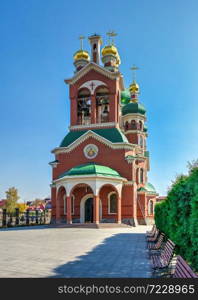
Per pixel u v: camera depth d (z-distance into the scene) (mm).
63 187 35500
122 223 35312
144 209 42406
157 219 21125
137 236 22172
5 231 27516
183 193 9711
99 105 41312
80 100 41906
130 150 38031
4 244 17438
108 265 10938
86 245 16828
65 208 37406
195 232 7930
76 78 41250
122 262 11531
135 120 49094
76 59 44688
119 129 39969
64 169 38406
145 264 11102
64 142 39781
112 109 39375
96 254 13562
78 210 36719
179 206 9961
